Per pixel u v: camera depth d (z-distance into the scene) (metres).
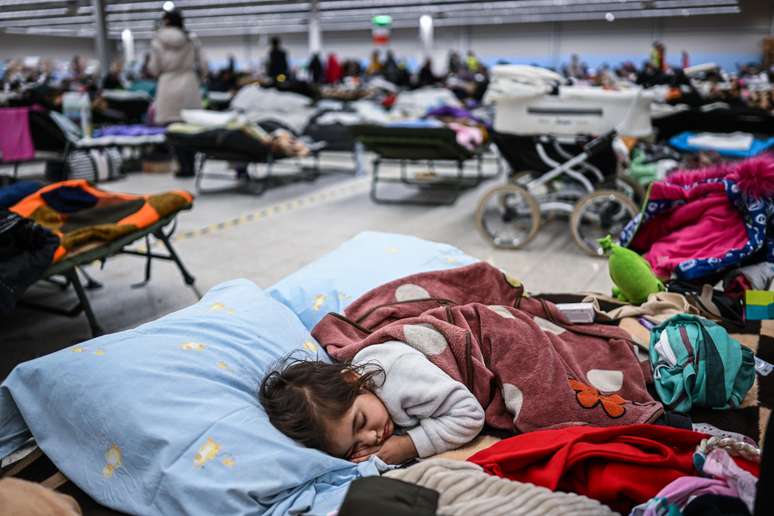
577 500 1.23
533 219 4.03
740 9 17.73
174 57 7.09
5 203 3.03
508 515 1.16
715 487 1.21
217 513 1.31
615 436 1.42
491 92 4.16
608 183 4.07
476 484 1.25
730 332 2.18
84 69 11.02
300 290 2.08
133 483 1.38
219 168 7.71
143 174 7.18
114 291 3.36
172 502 1.33
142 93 8.50
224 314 1.80
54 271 2.52
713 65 5.31
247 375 1.61
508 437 1.61
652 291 2.32
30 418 1.51
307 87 9.66
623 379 1.75
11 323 2.96
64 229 2.86
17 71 8.26
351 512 1.14
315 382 1.45
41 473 1.51
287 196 5.94
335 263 2.26
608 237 2.40
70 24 17.56
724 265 2.36
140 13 19.81
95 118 8.05
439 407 1.52
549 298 2.44
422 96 8.65
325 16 21.17
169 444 1.37
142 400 1.44
